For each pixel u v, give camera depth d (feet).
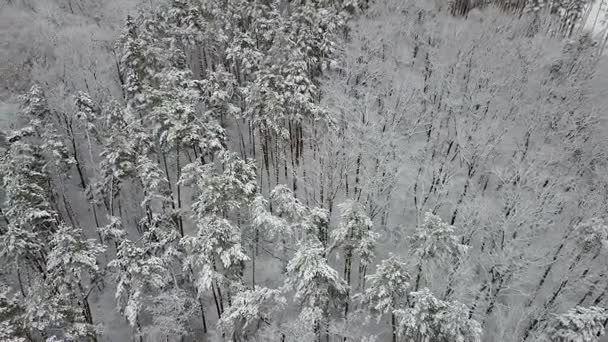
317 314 69.05
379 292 66.13
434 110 117.19
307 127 115.75
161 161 117.50
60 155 94.32
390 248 99.40
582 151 105.91
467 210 93.97
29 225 86.17
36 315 66.49
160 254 91.61
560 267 87.66
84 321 73.46
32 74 126.52
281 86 101.19
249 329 82.38
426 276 75.66
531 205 88.94
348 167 101.55
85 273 95.71
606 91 124.26
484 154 100.78
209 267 71.72
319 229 85.92
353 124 107.65
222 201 79.20
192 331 88.43
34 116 107.55
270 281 96.43
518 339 81.97
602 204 85.87
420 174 107.34
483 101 115.96
